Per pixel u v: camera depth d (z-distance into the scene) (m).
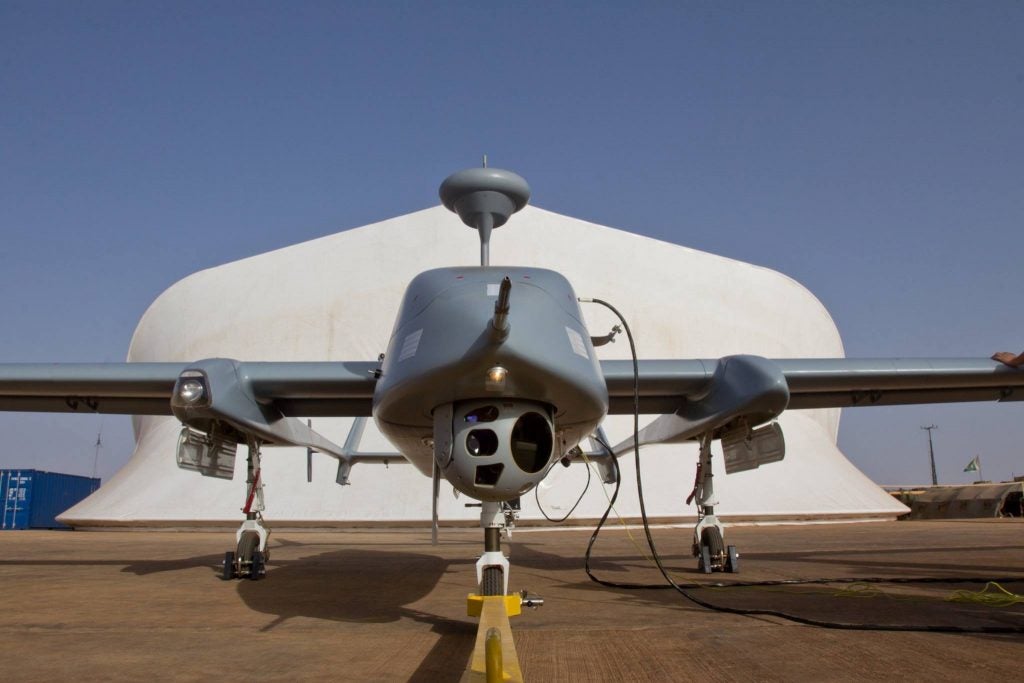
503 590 5.37
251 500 8.82
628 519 22.70
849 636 4.93
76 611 6.48
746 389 7.22
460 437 4.89
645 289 26.55
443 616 6.05
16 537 20.11
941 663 4.12
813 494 25.19
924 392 8.95
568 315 5.13
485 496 4.94
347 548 14.92
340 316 25.50
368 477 23.30
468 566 10.71
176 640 5.11
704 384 7.71
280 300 26.59
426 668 4.19
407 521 22.09
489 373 4.52
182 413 6.87
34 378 7.91
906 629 5.08
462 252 25.53
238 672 4.15
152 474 25.05
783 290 30.41
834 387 8.34
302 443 8.30
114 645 4.95
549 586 7.97
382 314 25.19
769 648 4.58
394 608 6.50
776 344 28.42
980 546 13.97
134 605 6.82
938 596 6.81
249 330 26.48
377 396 5.30
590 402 5.04
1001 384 8.62
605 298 25.80
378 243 26.52
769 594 7.14
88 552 14.02
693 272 28.03
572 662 4.28
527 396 4.83
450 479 5.02
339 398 7.86
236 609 6.54
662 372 7.57
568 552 13.31
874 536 17.91
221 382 6.87
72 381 7.94
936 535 18.25
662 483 23.84
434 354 4.67
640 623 5.55
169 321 29.31
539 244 26.11
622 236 27.77
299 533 21.61
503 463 4.81
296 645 4.88
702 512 9.18
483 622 3.59
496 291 4.98
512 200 6.96
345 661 4.39
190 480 24.11
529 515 22.03
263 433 7.38
